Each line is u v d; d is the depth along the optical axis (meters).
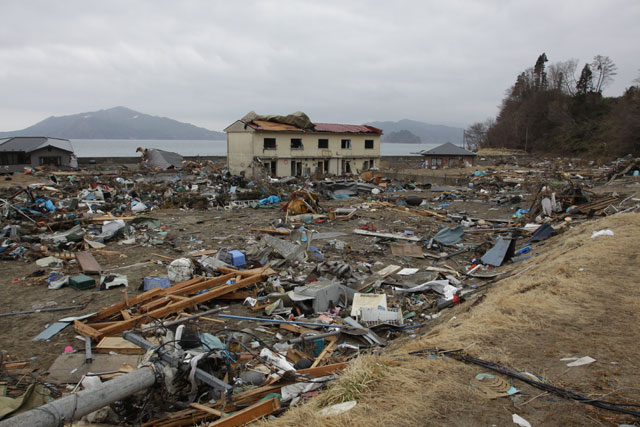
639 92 70.94
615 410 3.91
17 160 49.22
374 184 39.88
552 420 3.88
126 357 7.82
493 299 8.24
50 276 13.02
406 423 3.95
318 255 16.27
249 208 29.42
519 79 118.50
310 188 37.72
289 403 5.59
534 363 4.99
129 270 14.12
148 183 36.16
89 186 34.12
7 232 18.22
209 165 56.47
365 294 10.87
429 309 10.79
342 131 55.03
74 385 6.90
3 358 7.92
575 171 49.03
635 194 22.89
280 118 53.16
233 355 6.80
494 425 3.86
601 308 6.55
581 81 94.06
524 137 97.12
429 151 61.47
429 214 26.55
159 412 5.57
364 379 4.83
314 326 9.33
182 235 19.95
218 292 10.91
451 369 5.02
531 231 19.56
